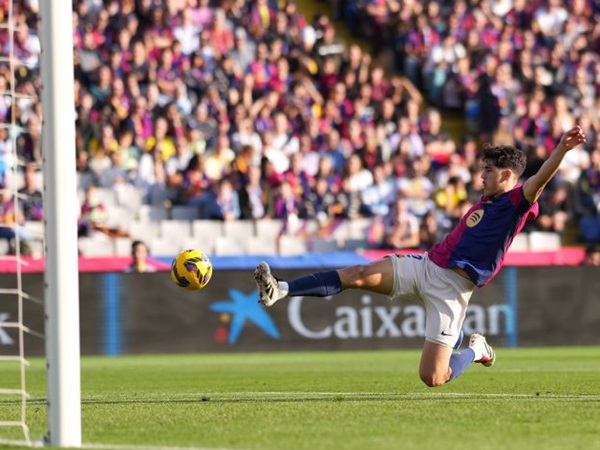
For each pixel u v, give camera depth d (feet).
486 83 245.65
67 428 67.51
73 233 68.18
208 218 209.77
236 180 211.20
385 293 89.45
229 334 185.06
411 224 212.84
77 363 68.03
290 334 187.21
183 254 91.35
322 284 85.51
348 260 195.62
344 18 264.93
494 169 87.76
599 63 258.78
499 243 87.76
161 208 209.26
